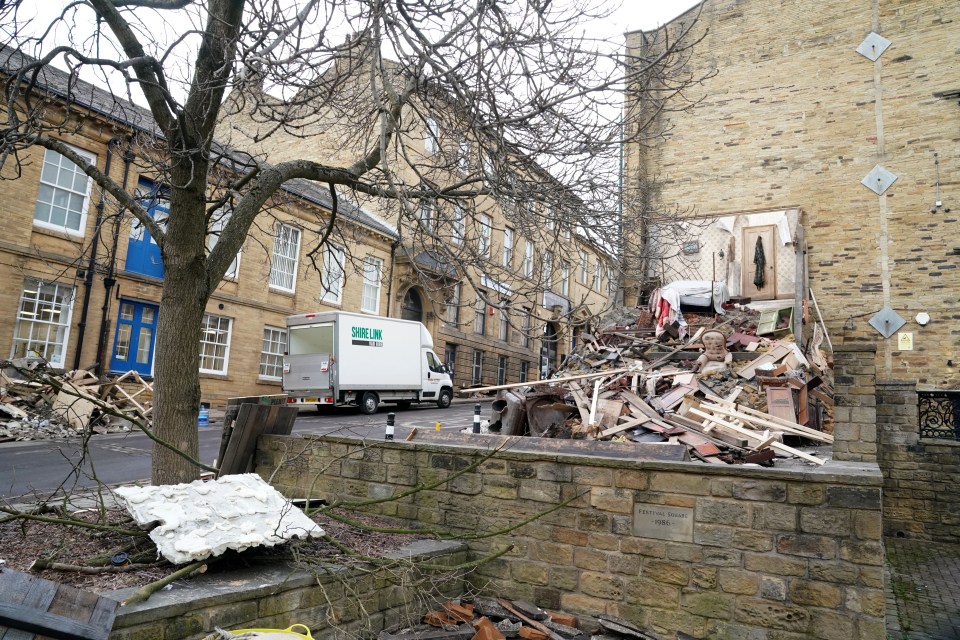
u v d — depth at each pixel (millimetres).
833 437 7668
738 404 9445
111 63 5023
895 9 15656
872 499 4723
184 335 5730
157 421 5625
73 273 16906
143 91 5855
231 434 7824
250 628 4062
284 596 4324
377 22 5594
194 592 3902
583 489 5746
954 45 14992
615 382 10641
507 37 5668
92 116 16656
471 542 6184
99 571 4098
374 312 26219
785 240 15961
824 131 16094
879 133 15539
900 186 15211
